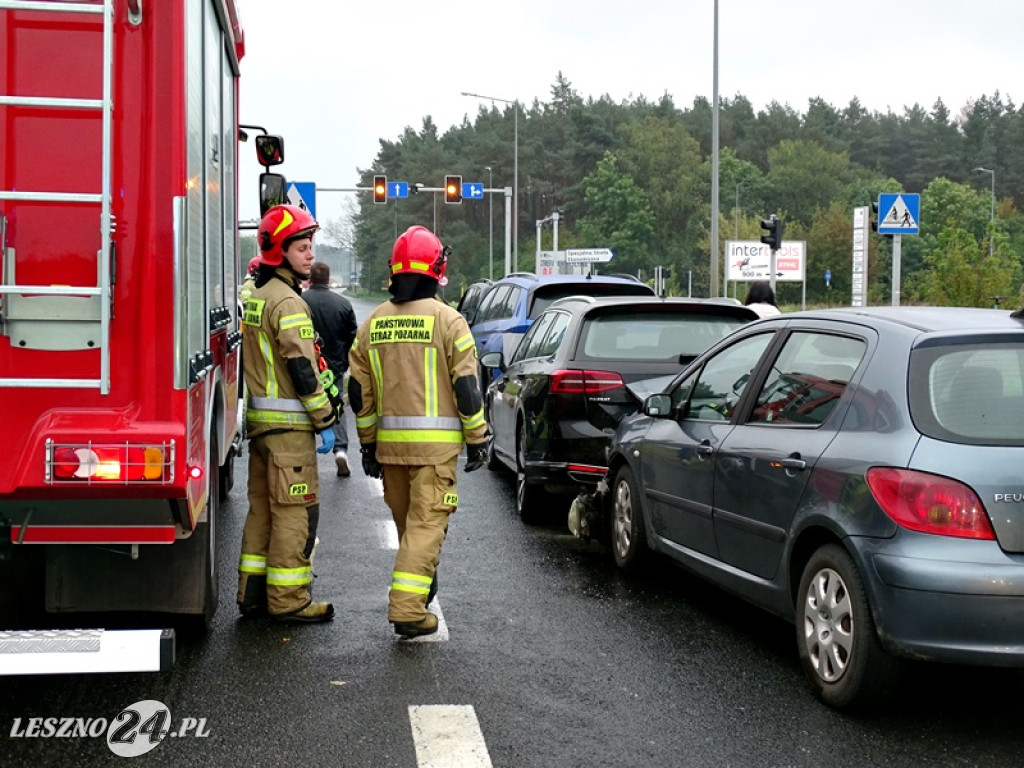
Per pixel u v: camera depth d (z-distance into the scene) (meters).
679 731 5.14
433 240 6.61
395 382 6.46
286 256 6.73
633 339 9.45
